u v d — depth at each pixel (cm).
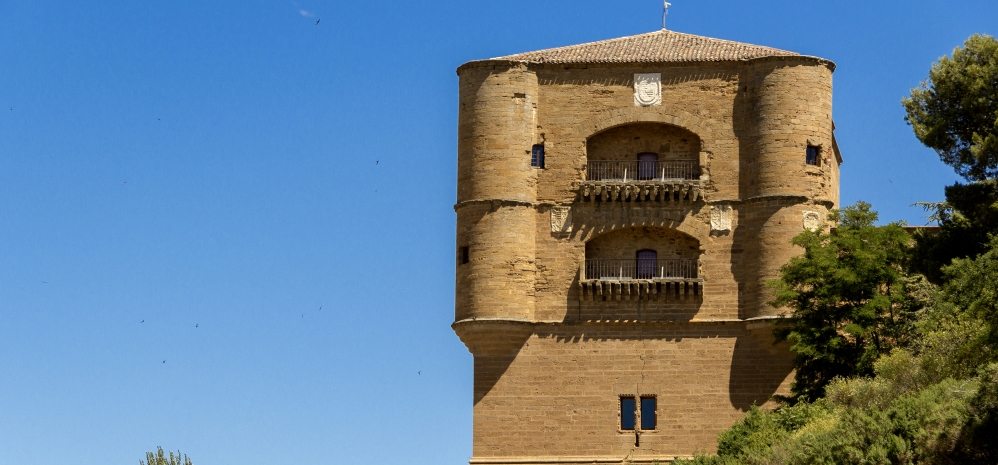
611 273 10069
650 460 9850
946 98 9844
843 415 8481
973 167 9750
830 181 10081
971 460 7856
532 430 9912
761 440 9025
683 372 9925
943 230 9688
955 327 8575
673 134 10156
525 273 10012
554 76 10162
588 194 10056
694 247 10056
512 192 10044
